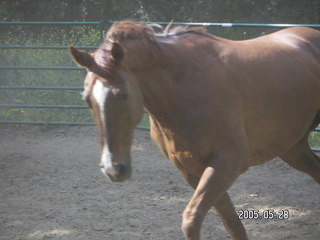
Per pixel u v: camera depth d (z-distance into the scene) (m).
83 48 9.08
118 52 3.56
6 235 5.38
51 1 16.08
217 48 4.30
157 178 7.00
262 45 4.72
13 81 10.85
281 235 5.31
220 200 4.39
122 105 3.53
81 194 6.50
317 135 8.73
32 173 7.29
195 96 4.00
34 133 9.22
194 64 4.08
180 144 4.07
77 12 16.20
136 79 3.84
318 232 5.36
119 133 3.53
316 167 5.30
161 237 5.28
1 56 11.39
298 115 4.71
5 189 6.72
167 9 15.60
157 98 3.99
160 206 6.09
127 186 6.73
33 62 11.55
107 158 3.49
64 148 8.36
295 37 5.16
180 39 4.20
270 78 4.45
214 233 5.38
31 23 9.15
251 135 4.38
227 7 15.34
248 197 6.31
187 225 3.79
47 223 5.66
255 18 15.74
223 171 3.97
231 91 4.16
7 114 9.84
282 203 6.12
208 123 3.98
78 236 5.33
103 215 5.85
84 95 3.60
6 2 15.94
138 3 15.69
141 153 8.07
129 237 5.29
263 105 4.37
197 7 15.59
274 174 7.11
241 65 4.32
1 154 8.12
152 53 3.91
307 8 15.57
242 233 4.50
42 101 10.29
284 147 4.77
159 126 4.17
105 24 9.01
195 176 4.35
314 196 6.32
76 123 9.43
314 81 4.91
